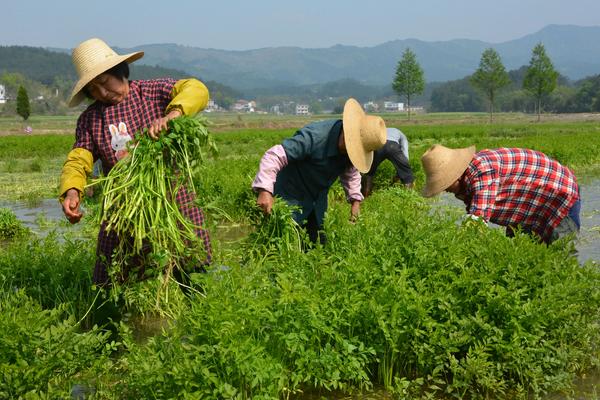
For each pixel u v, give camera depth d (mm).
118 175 4574
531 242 4941
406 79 90125
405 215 5344
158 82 4945
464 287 4344
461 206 11750
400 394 3947
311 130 5180
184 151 4531
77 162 4711
